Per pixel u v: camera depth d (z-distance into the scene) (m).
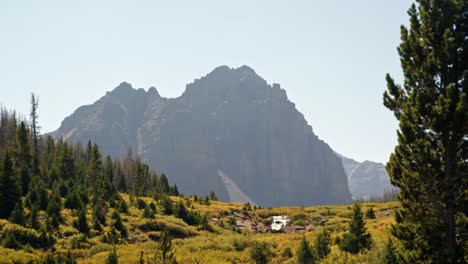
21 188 64.69
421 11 21.86
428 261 20.84
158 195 91.12
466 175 20.75
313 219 89.81
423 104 21.06
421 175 20.89
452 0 21.02
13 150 83.94
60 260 35.50
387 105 23.59
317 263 38.62
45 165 88.25
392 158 22.70
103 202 66.81
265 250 44.56
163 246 29.38
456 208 20.53
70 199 63.78
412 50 22.31
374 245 38.03
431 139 20.98
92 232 53.00
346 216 87.06
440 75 21.09
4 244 41.25
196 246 52.81
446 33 20.55
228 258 46.81
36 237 45.19
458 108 19.44
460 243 20.91
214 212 87.88
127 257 42.06
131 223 61.28
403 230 22.14
